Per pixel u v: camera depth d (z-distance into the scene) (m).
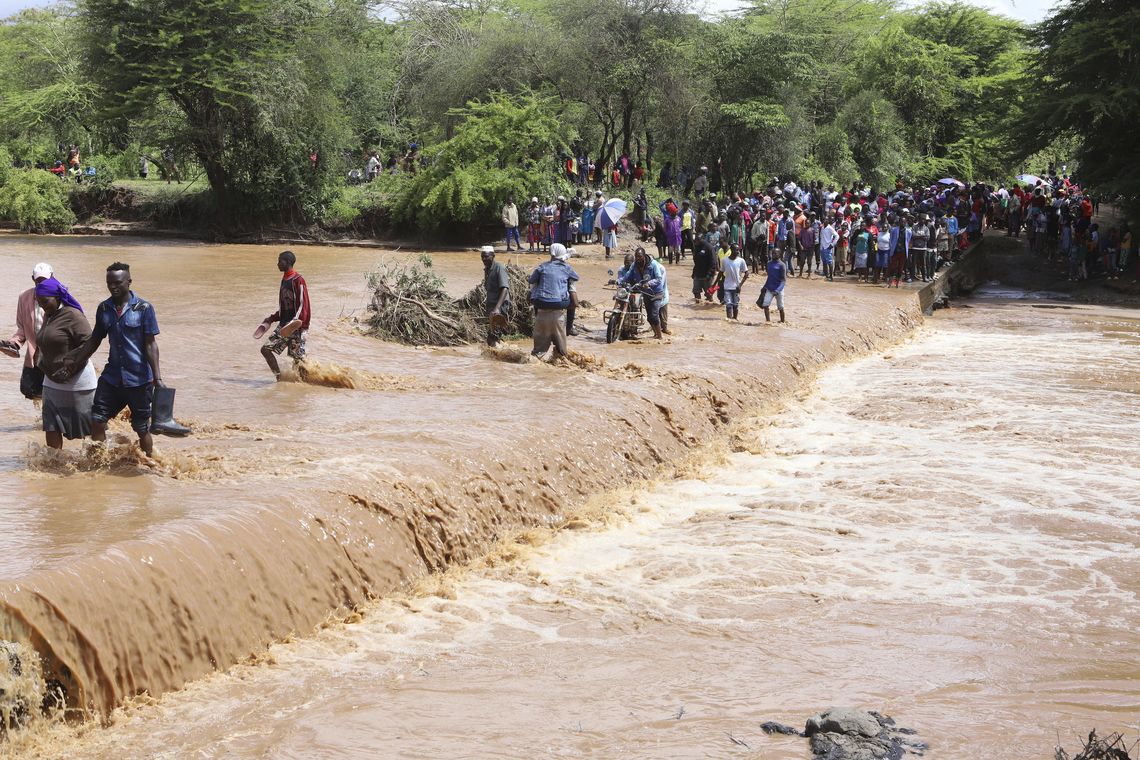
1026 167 62.41
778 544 10.51
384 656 7.60
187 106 40.56
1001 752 6.12
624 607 8.77
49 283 9.19
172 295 22.78
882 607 8.78
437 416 12.41
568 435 12.34
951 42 62.31
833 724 6.33
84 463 9.31
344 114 46.09
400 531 9.28
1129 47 33.06
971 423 15.93
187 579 7.23
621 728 6.40
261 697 6.79
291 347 14.02
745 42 45.94
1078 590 9.27
